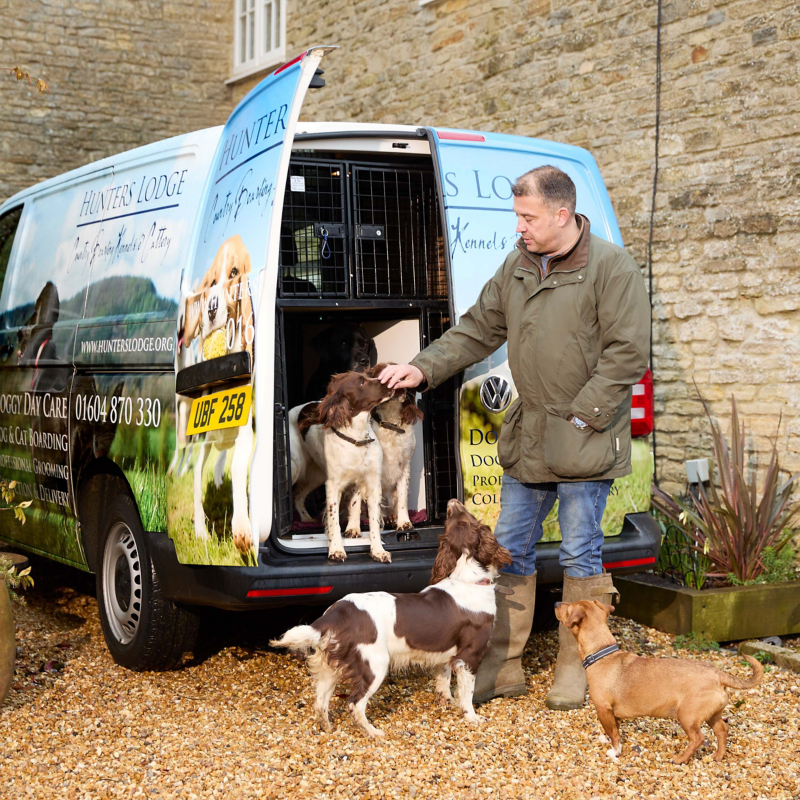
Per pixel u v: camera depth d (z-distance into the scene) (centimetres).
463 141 428
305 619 457
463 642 367
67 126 1184
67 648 477
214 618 523
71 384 484
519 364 376
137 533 428
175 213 434
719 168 632
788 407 589
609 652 338
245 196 376
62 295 514
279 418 391
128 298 450
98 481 471
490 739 353
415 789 307
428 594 365
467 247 416
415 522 439
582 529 375
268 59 1173
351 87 1014
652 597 518
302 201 434
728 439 623
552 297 367
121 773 321
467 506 409
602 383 355
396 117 952
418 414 425
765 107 604
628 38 698
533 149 444
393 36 951
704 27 640
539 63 780
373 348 488
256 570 364
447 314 448
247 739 353
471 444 410
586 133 735
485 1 836
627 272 358
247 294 360
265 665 449
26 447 538
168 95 1241
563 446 365
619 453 371
